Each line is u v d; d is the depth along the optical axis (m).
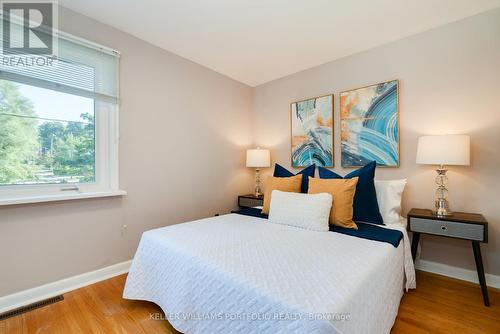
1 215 1.60
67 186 1.93
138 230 2.30
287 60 2.77
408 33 2.22
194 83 2.80
